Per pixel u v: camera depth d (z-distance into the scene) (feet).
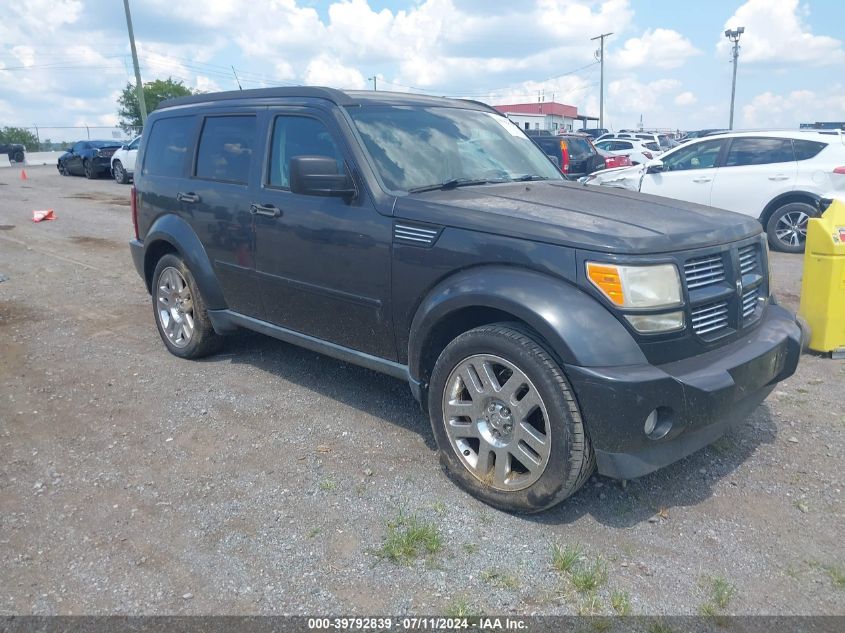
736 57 149.89
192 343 18.33
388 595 9.37
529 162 16.10
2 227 43.70
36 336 21.12
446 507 11.43
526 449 10.94
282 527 10.93
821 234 18.16
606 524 10.99
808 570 9.89
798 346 12.51
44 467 13.02
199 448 13.66
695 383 10.18
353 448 13.55
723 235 11.54
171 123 18.86
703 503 11.61
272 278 15.33
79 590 9.59
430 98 16.40
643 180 37.60
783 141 33.91
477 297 11.02
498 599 9.29
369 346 13.75
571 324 10.14
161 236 18.26
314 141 14.47
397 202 12.67
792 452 13.33
